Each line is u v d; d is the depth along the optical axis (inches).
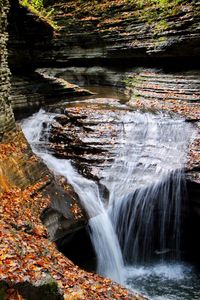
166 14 756.6
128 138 545.3
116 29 872.9
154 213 500.7
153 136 551.2
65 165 528.4
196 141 527.2
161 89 725.3
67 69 985.5
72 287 256.4
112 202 474.0
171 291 404.2
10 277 204.8
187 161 503.5
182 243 517.7
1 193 368.8
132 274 446.6
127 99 750.5
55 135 573.0
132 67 867.4
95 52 935.0
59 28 975.6
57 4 1019.3
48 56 958.4
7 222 323.6
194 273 449.7
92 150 532.1
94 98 762.8
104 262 447.8
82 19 952.9
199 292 402.0
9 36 669.3
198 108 620.4
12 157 425.4
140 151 533.6
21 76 716.0
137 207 490.3
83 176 507.8
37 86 725.9
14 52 687.7
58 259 297.4
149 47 784.9
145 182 495.5
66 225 411.2
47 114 644.1
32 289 205.2
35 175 429.7
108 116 578.2
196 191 488.1
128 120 565.6
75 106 658.2
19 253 246.4
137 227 493.0
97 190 482.0
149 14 805.9
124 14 874.8
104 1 936.9
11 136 459.8
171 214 505.7
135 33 829.2
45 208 397.7
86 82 958.4
